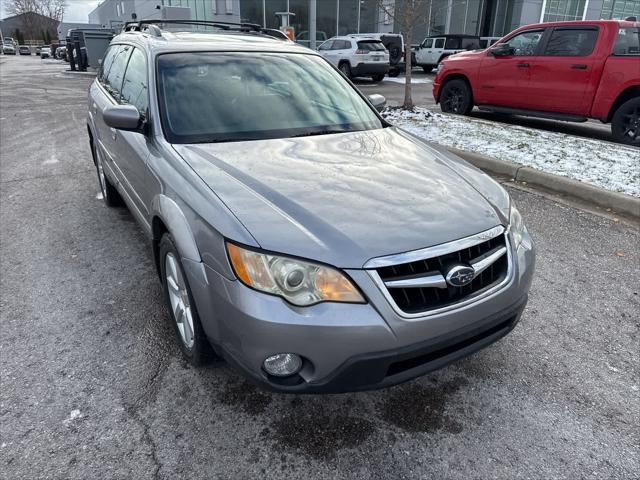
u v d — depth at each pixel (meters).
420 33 26.61
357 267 1.94
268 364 1.99
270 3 22.69
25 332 2.95
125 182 3.60
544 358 2.80
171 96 3.04
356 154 2.84
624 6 30.41
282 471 2.05
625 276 3.73
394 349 1.98
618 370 2.71
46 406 2.37
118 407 2.37
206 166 2.51
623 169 5.80
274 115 3.16
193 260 2.17
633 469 2.10
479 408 2.42
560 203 5.21
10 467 2.03
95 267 3.75
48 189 5.64
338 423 2.31
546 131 8.24
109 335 2.93
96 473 2.02
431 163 2.84
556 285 3.60
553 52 8.08
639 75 7.04
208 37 3.74
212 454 2.12
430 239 2.08
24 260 3.87
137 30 4.30
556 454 2.17
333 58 18.55
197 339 2.39
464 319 2.12
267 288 1.93
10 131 9.15
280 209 2.15
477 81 9.36
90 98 4.91
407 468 2.08
